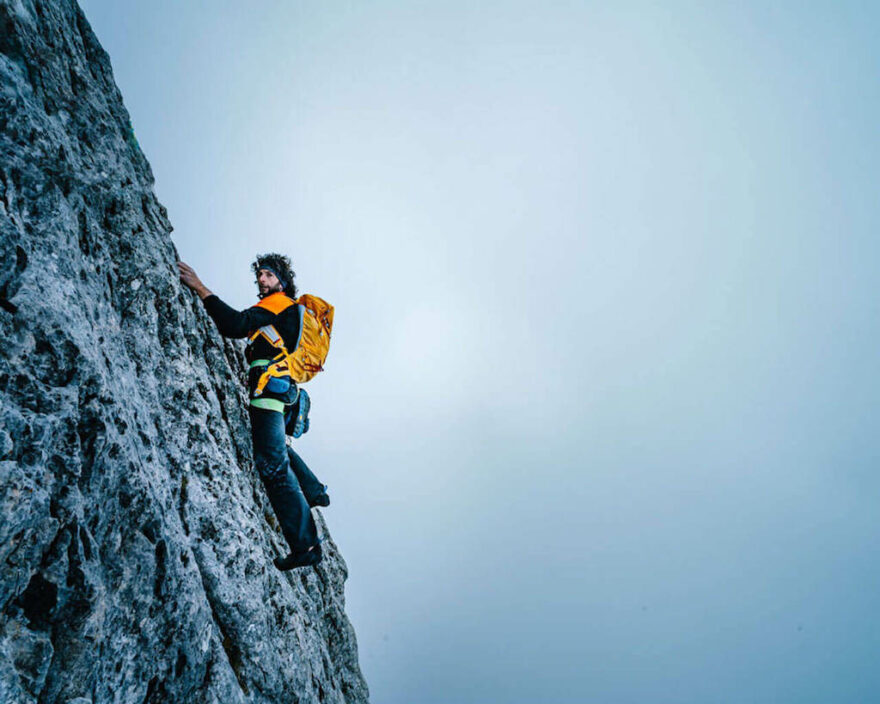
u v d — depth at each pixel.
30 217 2.52
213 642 3.23
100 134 3.53
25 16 3.02
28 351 2.28
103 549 2.52
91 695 2.33
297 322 4.27
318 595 6.39
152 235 3.91
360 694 7.12
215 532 3.65
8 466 2.03
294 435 4.69
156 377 3.61
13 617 2.11
